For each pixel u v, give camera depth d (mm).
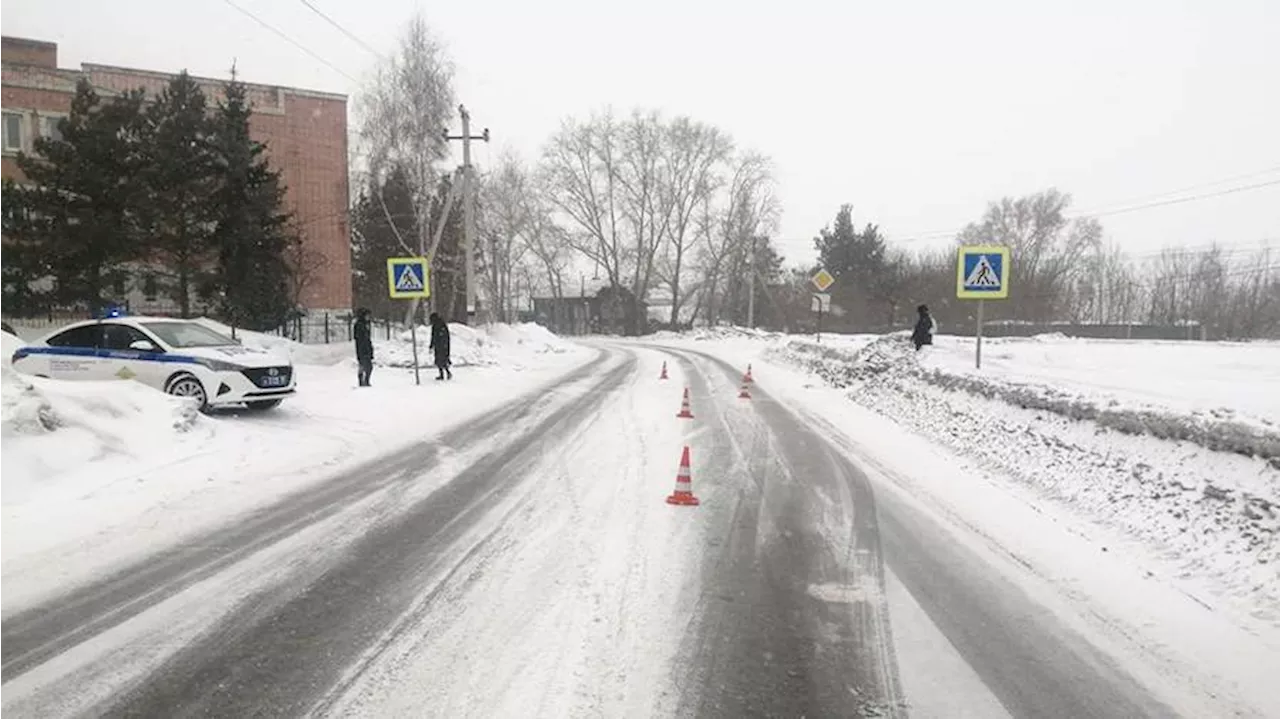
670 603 5438
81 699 4023
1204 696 4266
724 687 4266
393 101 34281
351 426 13078
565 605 5348
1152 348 26812
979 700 4191
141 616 5086
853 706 4102
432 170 34719
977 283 14969
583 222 74562
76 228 26828
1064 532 7305
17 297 28266
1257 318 65312
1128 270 76250
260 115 39188
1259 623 5215
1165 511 7125
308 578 5824
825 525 7504
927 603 5555
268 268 32406
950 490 9016
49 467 8461
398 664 4441
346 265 41594
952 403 13547
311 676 4293
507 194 64812
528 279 87188
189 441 10492
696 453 11141
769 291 77188
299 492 8500
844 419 14938
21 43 40031
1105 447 8844
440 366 21234
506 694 4121
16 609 5180
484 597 5469
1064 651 4809
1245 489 6656
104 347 13602
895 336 23594
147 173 28125
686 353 39594
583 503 8117
